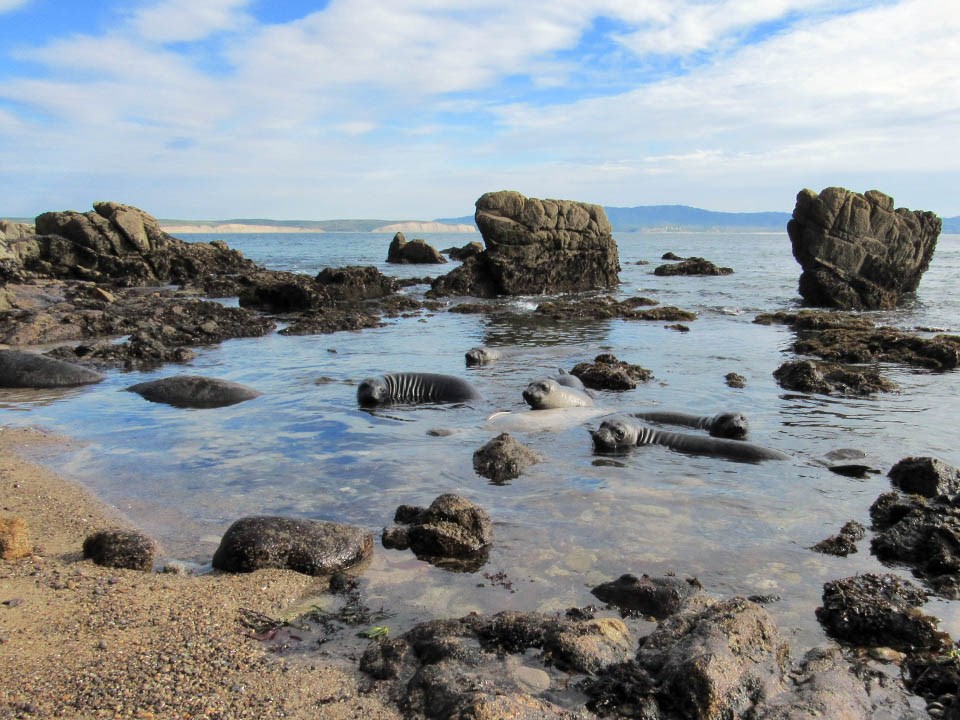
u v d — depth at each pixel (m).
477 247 71.62
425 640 4.90
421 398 12.64
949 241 158.25
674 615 5.13
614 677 4.42
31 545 6.57
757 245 133.62
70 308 23.56
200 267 40.75
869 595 5.48
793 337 20.36
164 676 4.53
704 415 10.84
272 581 5.96
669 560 6.27
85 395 13.14
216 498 7.84
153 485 8.25
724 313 26.47
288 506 7.60
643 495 7.87
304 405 12.20
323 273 33.91
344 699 4.36
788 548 6.53
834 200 30.00
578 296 34.25
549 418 11.10
